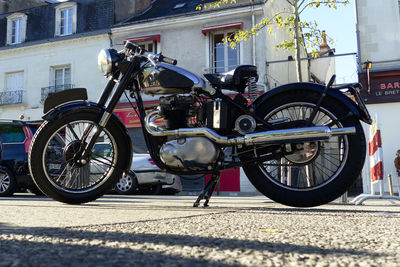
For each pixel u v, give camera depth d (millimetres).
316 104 2666
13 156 7191
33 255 980
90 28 16891
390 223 1821
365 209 2840
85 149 2791
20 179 7180
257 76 2861
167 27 15469
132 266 886
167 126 2729
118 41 16266
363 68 12875
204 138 2639
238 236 1364
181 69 2756
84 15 17188
